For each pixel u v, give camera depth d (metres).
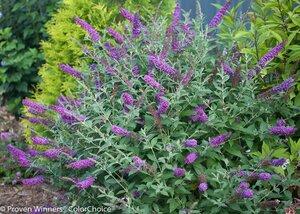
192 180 1.39
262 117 1.52
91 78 1.64
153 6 2.35
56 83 2.39
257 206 1.36
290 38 1.51
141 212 1.31
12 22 3.56
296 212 1.39
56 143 1.55
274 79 1.58
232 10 1.73
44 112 1.68
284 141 1.46
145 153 1.41
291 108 1.55
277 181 1.38
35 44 3.58
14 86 3.45
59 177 1.49
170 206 1.32
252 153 1.40
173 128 1.39
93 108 1.48
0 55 3.45
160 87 1.39
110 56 1.63
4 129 3.16
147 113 1.45
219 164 1.38
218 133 1.44
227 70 1.49
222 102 1.42
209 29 1.56
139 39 1.62
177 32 1.67
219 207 1.33
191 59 1.45
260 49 1.58
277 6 1.59
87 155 1.50
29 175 2.54
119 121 1.42
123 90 1.48
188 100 1.41
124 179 1.41
